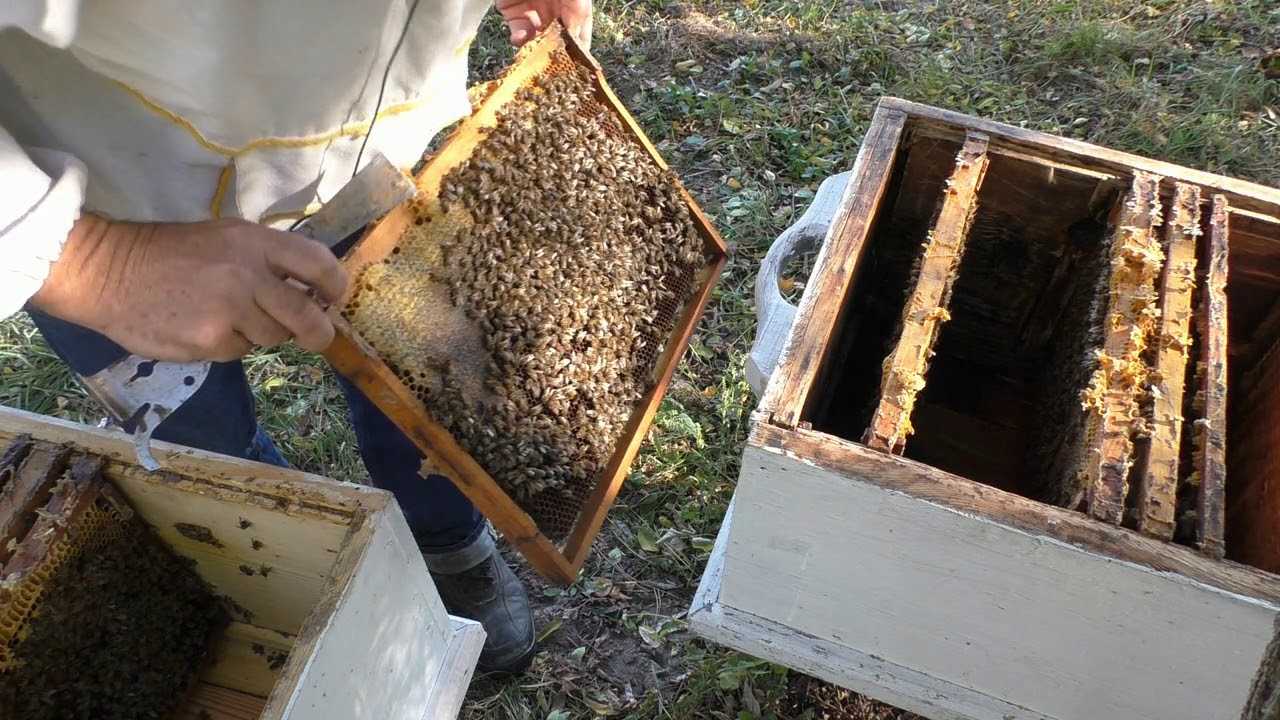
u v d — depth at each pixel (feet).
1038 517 4.27
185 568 5.83
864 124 13.33
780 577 5.32
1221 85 13.61
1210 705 4.64
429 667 5.97
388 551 4.90
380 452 6.46
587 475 5.97
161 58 4.27
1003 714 5.42
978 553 4.46
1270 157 12.67
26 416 5.21
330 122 5.16
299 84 4.80
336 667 4.60
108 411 4.42
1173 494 4.33
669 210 7.29
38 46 4.10
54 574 4.91
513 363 5.68
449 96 5.91
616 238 6.73
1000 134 6.46
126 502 5.22
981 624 4.91
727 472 9.38
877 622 5.30
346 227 5.22
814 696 7.55
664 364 6.98
